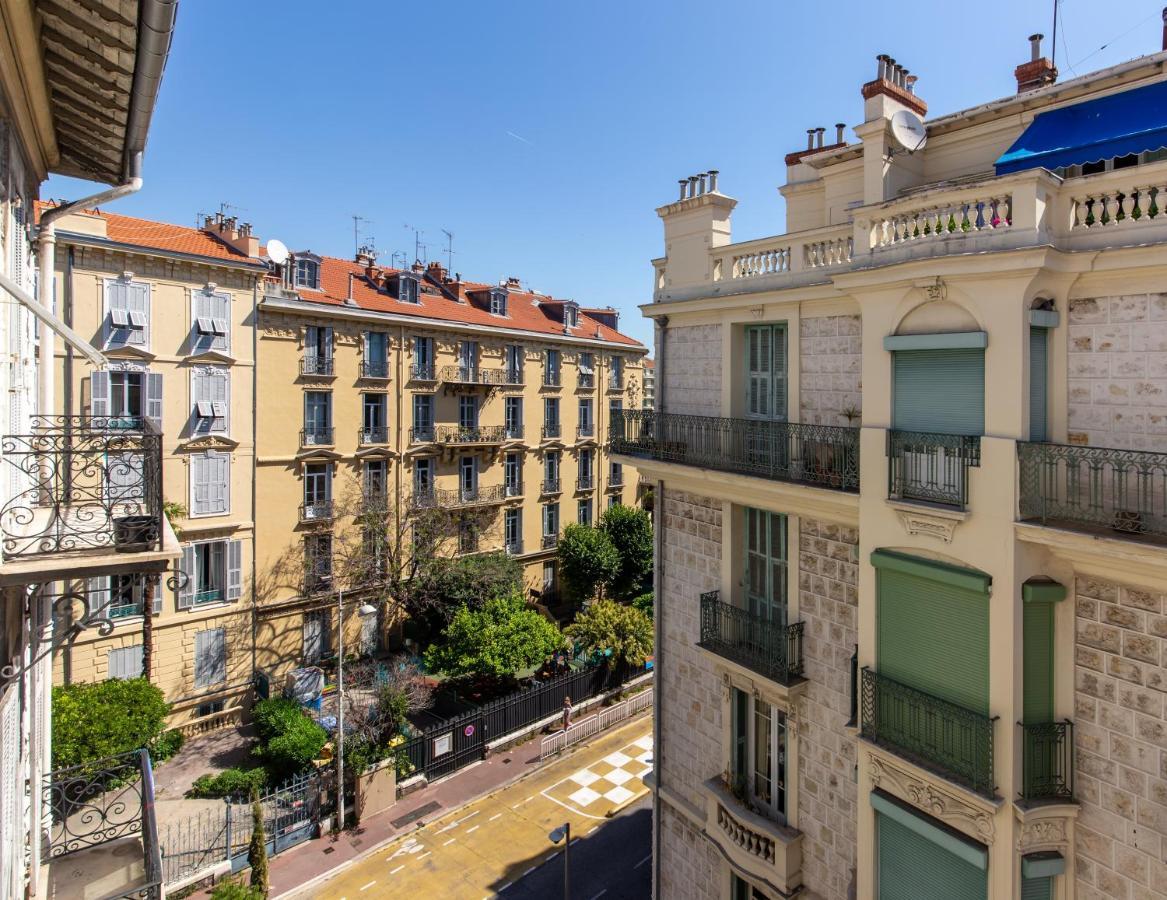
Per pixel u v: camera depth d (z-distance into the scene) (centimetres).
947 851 870
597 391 4200
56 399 2234
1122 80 971
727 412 1262
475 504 3469
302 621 2870
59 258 2250
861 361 1004
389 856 1875
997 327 816
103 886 876
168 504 2445
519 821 2036
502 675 2595
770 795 1219
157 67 673
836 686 1083
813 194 1412
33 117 750
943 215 895
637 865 1839
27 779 847
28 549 610
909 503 888
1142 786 757
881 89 1159
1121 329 780
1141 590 755
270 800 2027
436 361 3378
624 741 2523
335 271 3416
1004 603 803
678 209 1360
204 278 2566
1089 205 847
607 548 3666
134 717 1939
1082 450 776
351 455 3033
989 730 806
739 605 1264
